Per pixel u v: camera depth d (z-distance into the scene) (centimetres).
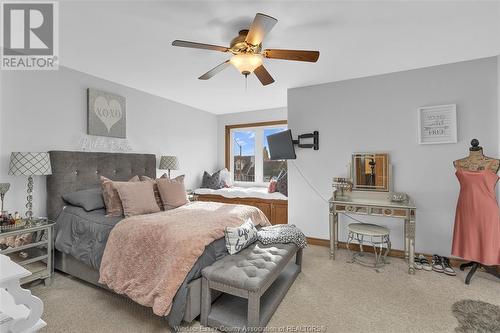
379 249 325
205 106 489
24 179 256
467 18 197
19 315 128
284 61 284
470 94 281
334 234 311
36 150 264
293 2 177
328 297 220
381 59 277
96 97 319
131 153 360
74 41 232
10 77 246
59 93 284
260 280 167
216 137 563
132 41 232
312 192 369
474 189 246
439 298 218
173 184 319
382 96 325
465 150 284
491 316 191
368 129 333
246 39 177
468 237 249
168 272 171
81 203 261
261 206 440
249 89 383
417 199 307
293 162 381
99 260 217
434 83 297
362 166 332
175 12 188
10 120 246
